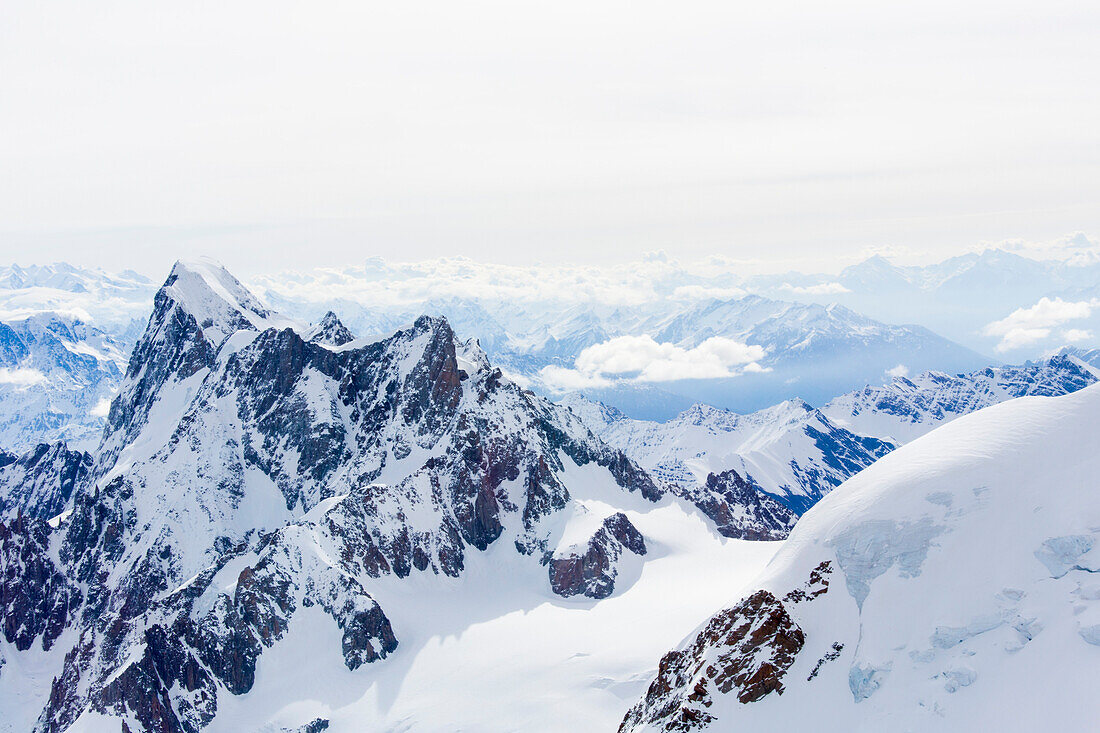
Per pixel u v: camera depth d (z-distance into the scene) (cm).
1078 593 9631
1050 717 8719
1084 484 10544
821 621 10950
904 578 10756
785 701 10506
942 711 9419
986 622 9894
